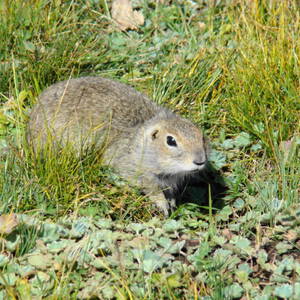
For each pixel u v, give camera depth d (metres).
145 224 9.73
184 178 11.25
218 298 8.09
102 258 8.82
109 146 11.02
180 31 14.27
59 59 12.80
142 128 10.81
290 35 12.68
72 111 11.25
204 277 8.59
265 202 10.27
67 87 11.60
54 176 10.13
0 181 10.05
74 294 8.01
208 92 12.45
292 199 10.30
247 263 9.09
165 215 10.66
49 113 11.33
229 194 11.03
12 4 13.34
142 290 8.24
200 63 12.82
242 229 9.88
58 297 7.96
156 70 13.19
